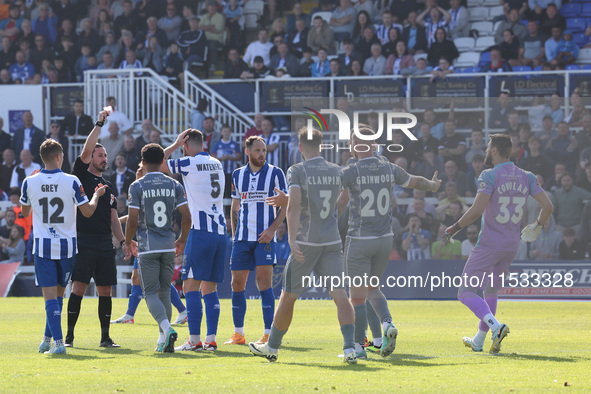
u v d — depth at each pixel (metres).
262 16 74.81
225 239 24.08
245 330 30.64
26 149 62.41
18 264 55.81
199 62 68.06
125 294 54.47
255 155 24.73
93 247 24.42
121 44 71.00
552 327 31.55
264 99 62.81
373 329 22.66
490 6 70.25
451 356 21.97
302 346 25.00
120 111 63.97
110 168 60.59
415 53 66.12
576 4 68.75
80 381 17.19
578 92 58.16
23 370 19.03
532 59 63.88
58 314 22.64
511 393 15.59
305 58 66.19
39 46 73.00
